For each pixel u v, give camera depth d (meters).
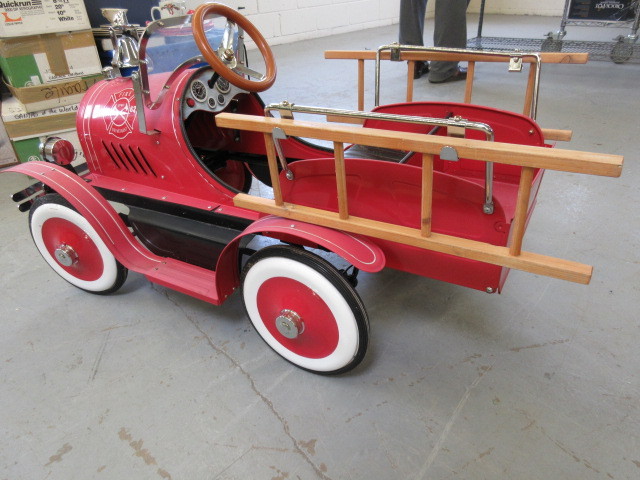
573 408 1.12
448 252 0.95
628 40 3.79
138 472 1.04
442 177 0.91
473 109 1.31
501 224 0.91
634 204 1.92
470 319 1.41
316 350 1.20
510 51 1.41
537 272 0.87
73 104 2.49
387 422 1.12
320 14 5.61
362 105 1.73
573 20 3.96
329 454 1.06
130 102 1.40
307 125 0.94
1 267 1.77
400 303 1.49
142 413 1.17
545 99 3.16
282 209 1.13
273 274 1.13
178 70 1.29
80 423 1.15
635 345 1.28
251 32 1.31
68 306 1.55
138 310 1.52
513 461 1.01
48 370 1.31
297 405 1.18
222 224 1.34
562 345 1.30
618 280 1.51
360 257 1.01
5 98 2.67
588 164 0.70
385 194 1.00
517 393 1.17
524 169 0.77
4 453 1.09
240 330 1.42
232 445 1.09
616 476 0.97
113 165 1.50
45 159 1.53
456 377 1.22
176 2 2.87
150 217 1.44
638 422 1.08
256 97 1.55
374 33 5.86
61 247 1.48
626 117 2.77
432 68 3.62
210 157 1.69
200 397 1.21
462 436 1.07
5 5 2.13
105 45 2.62
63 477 1.04
